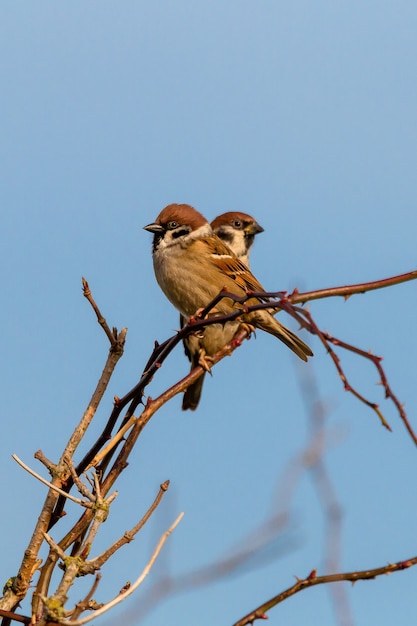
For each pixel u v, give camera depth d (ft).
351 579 14.98
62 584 15.97
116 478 18.19
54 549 16.61
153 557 14.90
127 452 18.25
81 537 18.71
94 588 14.82
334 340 15.93
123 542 16.75
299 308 16.29
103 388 19.93
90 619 14.38
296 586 14.96
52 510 18.98
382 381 15.37
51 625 14.52
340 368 15.26
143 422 18.29
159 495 17.25
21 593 18.29
